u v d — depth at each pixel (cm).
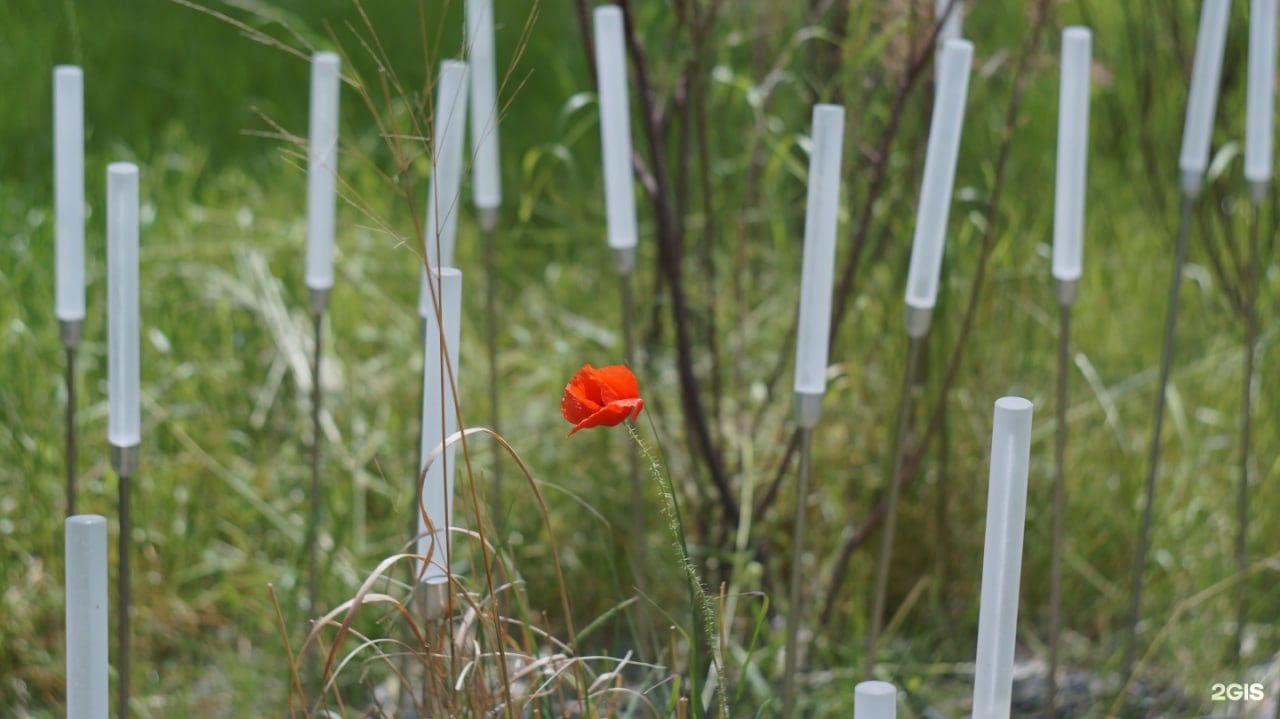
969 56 349
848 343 407
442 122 359
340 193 344
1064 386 370
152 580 397
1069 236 366
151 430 414
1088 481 409
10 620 388
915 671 388
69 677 321
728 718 341
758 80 407
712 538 401
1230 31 419
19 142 512
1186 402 417
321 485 409
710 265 395
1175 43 418
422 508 326
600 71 367
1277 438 408
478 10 379
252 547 407
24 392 406
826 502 407
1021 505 321
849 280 383
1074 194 365
